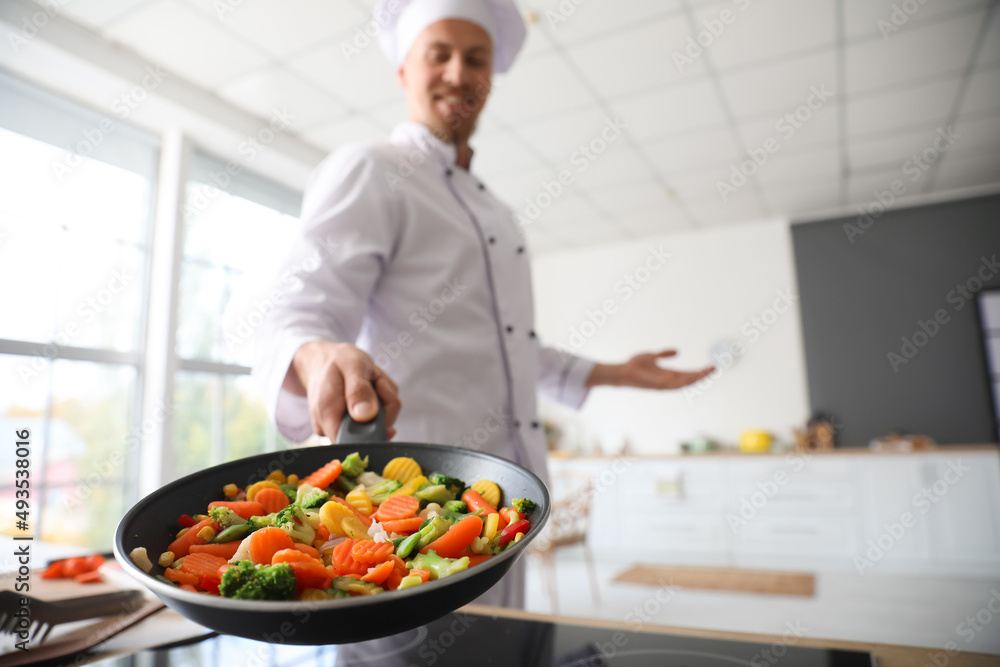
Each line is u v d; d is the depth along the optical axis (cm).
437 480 60
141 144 297
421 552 45
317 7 235
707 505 408
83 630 63
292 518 48
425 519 51
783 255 460
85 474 263
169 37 252
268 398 74
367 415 61
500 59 140
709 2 234
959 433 402
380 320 99
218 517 49
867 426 424
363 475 60
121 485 276
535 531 42
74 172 269
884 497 367
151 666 56
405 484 60
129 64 259
